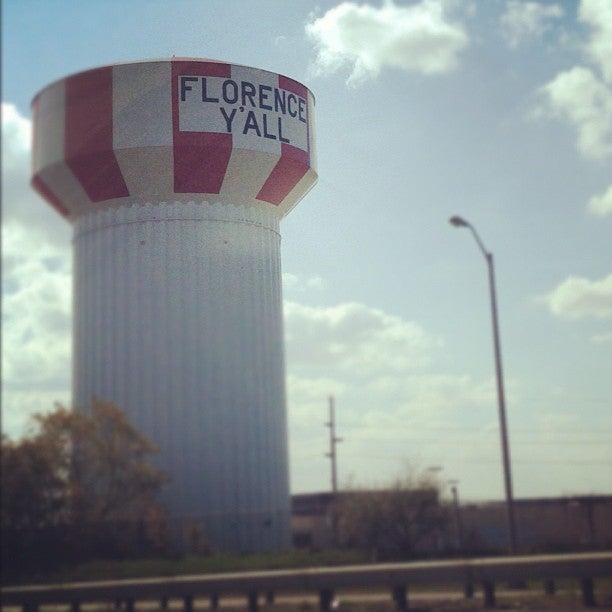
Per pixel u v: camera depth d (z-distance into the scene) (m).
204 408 23.22
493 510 34.78
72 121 22.31
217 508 23.41
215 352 23.36
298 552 21.62
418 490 34.81
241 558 19.45
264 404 24.33
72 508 20.09
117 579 16.56
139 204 23.08
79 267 22.53
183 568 17.58
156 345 22.75
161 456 22.50
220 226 24.02
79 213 22.91
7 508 19.59
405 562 17.08
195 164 23.31
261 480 24.38
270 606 15.19
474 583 14.76
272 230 25.33
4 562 18.98
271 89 25.12
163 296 22.84
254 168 24.41
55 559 19.41
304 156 25.72
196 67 23.84
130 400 22.38
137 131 22.61
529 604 13.78
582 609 12.97
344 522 34.75
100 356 22.53
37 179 22.14
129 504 20.97
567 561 13.21
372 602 15.21
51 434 20.53
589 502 33.22
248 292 24.23
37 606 15.36
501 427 19.92
